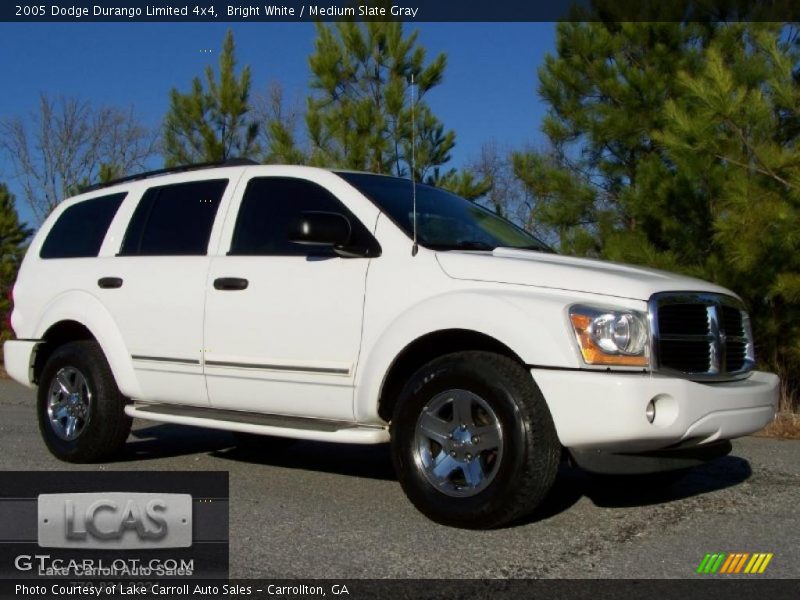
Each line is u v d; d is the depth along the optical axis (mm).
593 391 4375
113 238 6586
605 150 11508
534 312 4555
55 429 6621
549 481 4516
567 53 11586
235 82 14734
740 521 4996
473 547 4434
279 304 5449
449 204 5973
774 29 9258
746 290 9023
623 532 4738
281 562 4219
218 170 6242
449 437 4738
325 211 5551
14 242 17578
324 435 5184
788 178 8070
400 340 4941
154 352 6059
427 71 12578
